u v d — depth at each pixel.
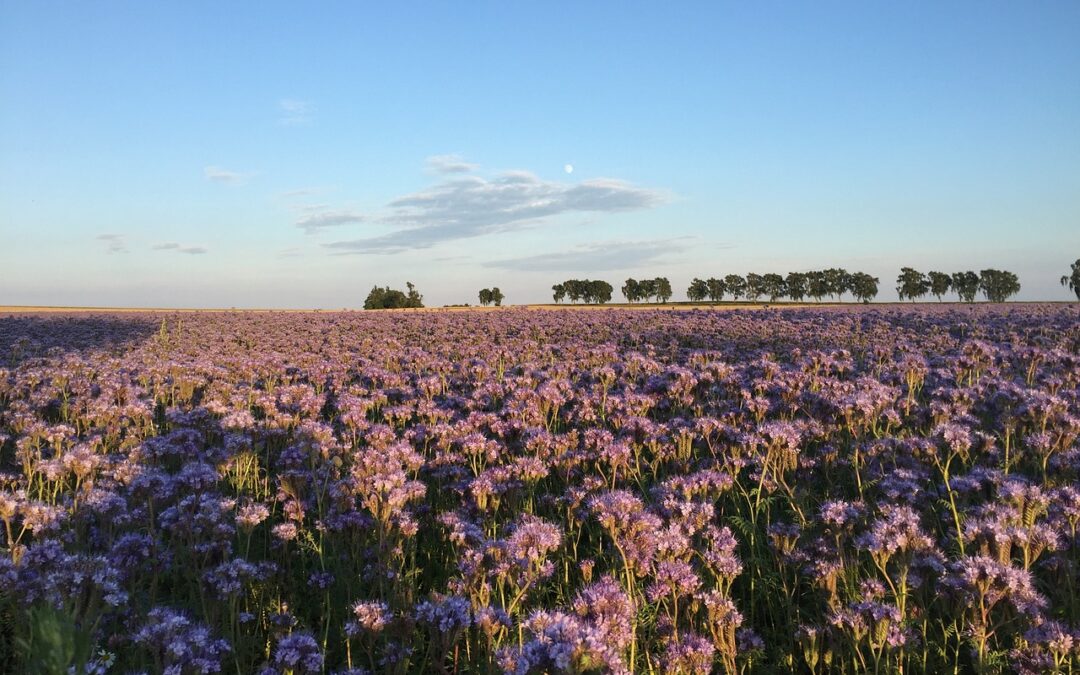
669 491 7.36
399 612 5.84
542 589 6.39
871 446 9.22
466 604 5.05
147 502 7.45
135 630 5.48
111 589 5.10
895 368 15.19
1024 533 5.50
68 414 13.61
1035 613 5.02
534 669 3.80
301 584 7.09
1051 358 13.85
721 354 20.67
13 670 4.84
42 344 27.47
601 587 4.80
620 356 21.06
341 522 7.25
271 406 11.94
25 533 7.49
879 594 5.74
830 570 5.93
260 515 7.07
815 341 23.72
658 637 5.46
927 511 7.61
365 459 7.42
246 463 9.72
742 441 9.05
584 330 30.38
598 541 7.58
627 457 8.81
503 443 10.34
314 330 33.25
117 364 19.73
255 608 6.43
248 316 45.47
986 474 7.51
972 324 26.34
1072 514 6.08
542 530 5.95
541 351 22.53
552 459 9.47
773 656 5.85
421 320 38.38
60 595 4.88
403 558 7.04
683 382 12.98
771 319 35.22
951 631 5.51
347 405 12.94
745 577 6.96
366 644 5.63
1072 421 8.34
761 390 13.06
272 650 5.73
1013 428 9.09
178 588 6.76
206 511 6.63
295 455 9.49
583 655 3.75
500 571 5.70
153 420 13.68
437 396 16.14
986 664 4.92
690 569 5.55
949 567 5.80
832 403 10.24
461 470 9.27
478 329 31.91
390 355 21.58
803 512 7.95
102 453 10.80
